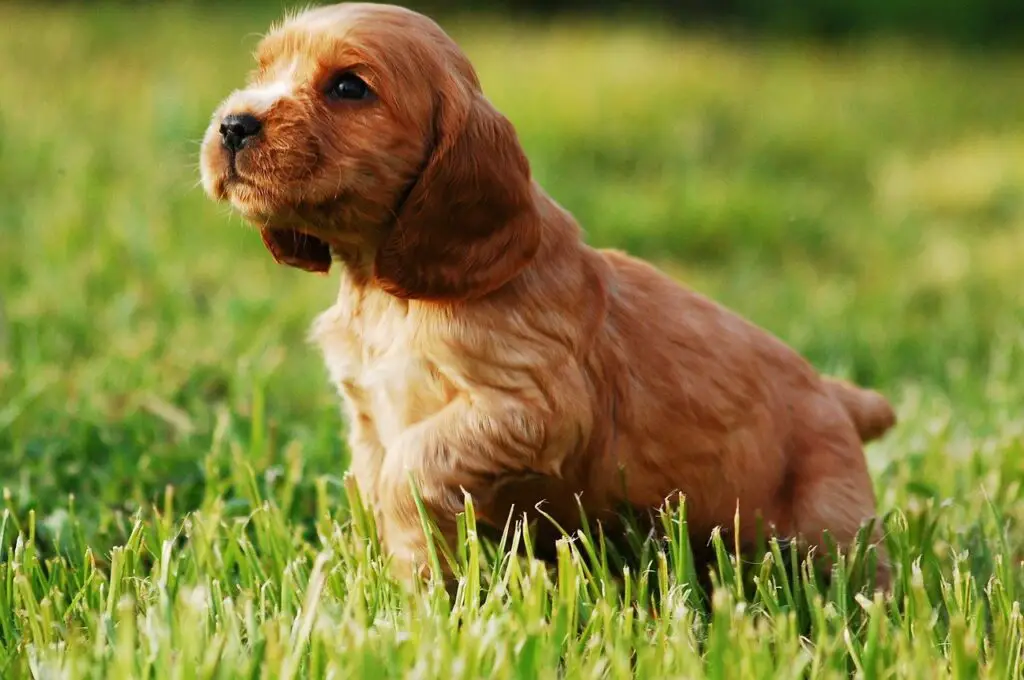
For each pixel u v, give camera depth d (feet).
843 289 32.94
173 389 20.51
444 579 12.93
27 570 12.48
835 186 48.14
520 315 12.68
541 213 13.24
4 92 46.60
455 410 12.62
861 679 10.81
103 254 28.94
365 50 12.32
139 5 69.26
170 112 42.11
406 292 12.57
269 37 13.14
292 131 12.13
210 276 29.30
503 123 12.87
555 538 14.03
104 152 39.65
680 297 14.26
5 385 20.12
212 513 14.03
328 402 19.94
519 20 85.87
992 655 11.71
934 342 28.32
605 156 47.57
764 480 14.01
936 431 20.40
